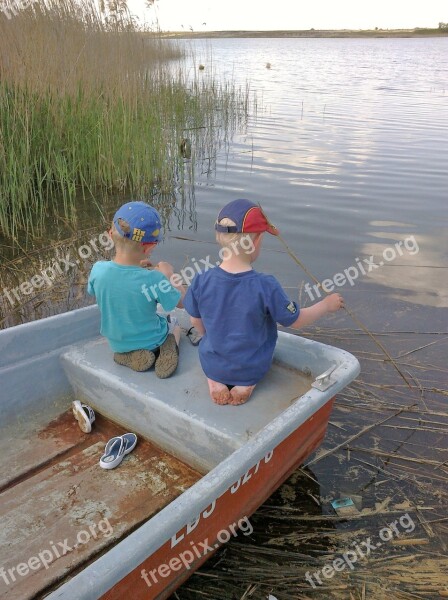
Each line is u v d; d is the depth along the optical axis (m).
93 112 7.14
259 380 2.38
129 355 2.52
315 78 24.23
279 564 2.12
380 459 2.69
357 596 2.00
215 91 13.20
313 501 2.42
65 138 7.15
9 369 2.50
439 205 6.79
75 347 2.73
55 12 6.57
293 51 53.50
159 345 2.54
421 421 2.96
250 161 9.07
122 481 2.25
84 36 6.96
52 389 2.69
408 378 3.35
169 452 2.40
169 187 7.46
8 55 6.03
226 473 1.70
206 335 2.31
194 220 6.34
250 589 2.02
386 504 2.42
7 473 2.28
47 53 6.50
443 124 12.27
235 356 2.21
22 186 5.96
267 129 11.86
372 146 10.08
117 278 2.39
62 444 2.47
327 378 2.18
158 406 2.27
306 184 7.69
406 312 4.16
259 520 2.31
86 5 6.94
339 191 7.35
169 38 9.58
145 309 2.45
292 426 1.96
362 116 13.46
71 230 6.03
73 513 2.09
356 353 3.61
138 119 7.75
